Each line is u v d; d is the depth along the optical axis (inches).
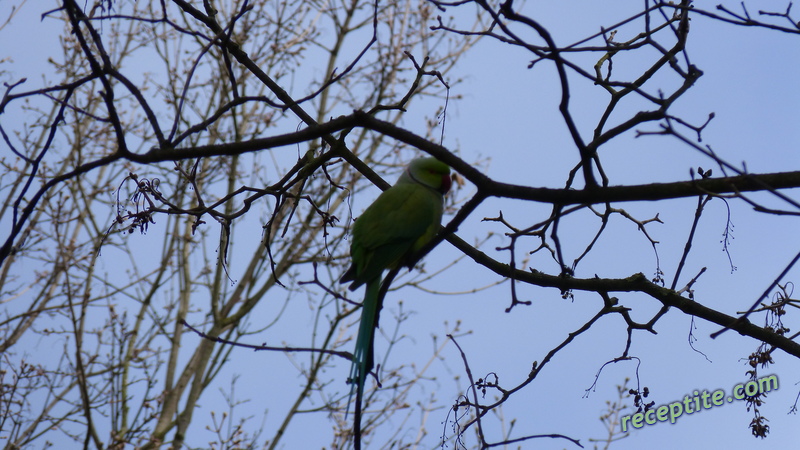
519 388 342.3
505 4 247.6
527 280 381.1
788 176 259.1
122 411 780.0
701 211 306.3
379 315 374.0
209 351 869.8
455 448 337.7
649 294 366.9
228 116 853.2
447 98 332.5
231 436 700.7
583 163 258.7
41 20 281.3
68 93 276.4
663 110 272.7
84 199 783.7
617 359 370.3
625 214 381.7
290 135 283.9
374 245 396.5
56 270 767.7
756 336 361.4
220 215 352.2
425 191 417.7
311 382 789.9
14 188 754.8
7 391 679.7
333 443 743.7
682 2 319.3
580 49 306.0
